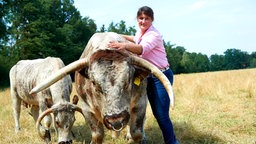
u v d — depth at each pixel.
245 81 14.73
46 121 6.93
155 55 4.73
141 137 4.64
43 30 43.69
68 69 4.04
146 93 4.65
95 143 4.75
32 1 43.34
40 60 8.24
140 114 4.53
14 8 42.00
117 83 3.71
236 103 9.34
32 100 7.71
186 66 93.88
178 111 8.70
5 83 34.34
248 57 134.75
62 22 56.41
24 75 7.94
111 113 3.65
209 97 10.92
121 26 70.56
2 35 34.75
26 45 40.81
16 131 7.52
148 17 4.64
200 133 6.23
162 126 4.91
